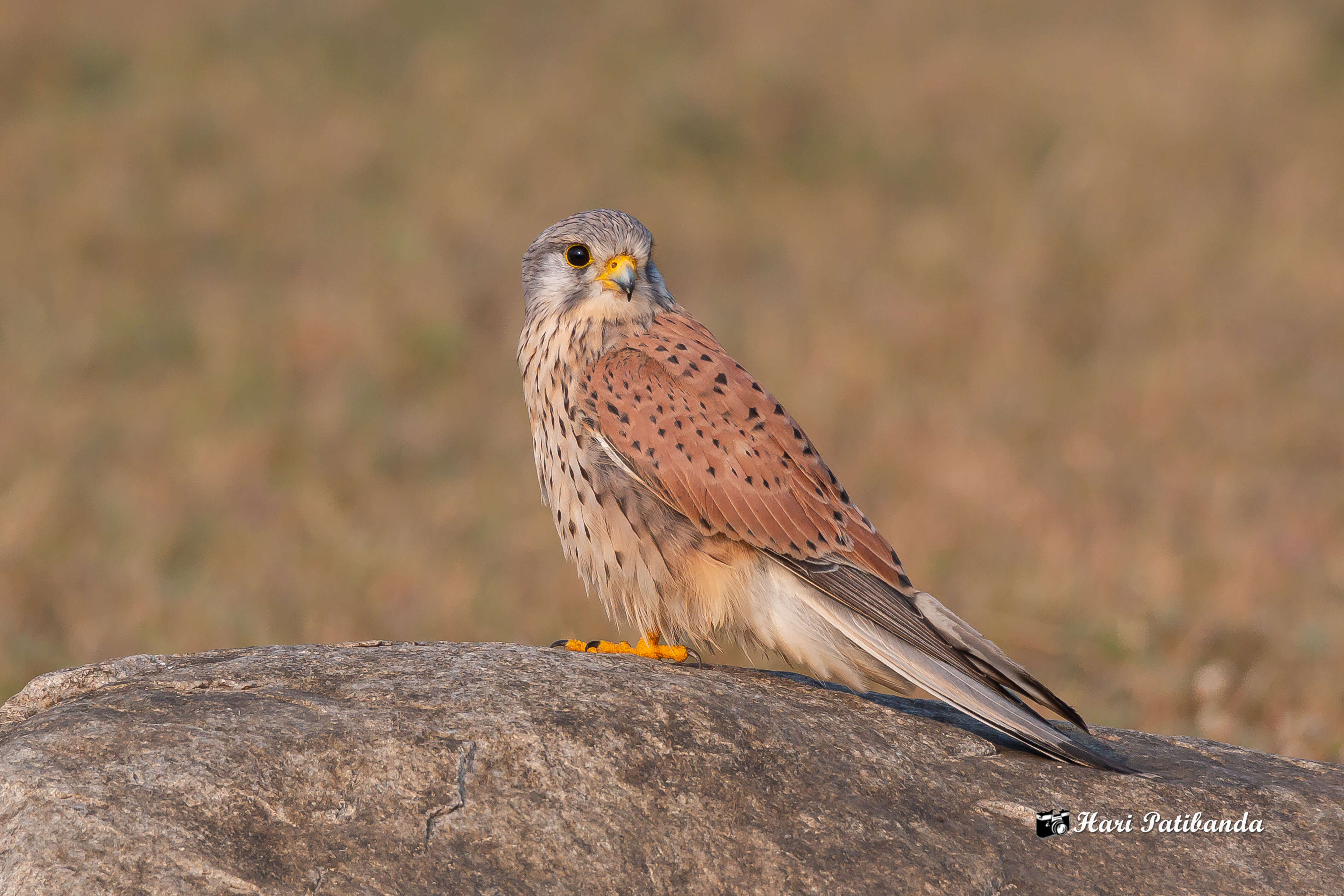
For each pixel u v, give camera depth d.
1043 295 18.81
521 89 26.28
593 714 5.03
